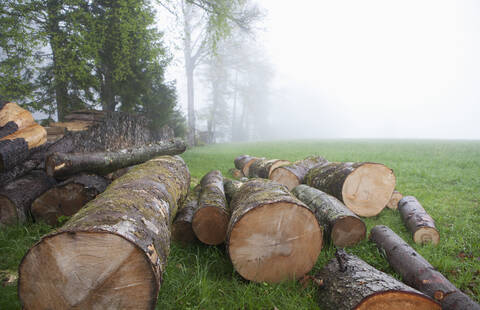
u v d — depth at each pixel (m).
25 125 4.46
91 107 10.55
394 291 1.97
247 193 3.38
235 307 2.29
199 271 2.86
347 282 2.28
